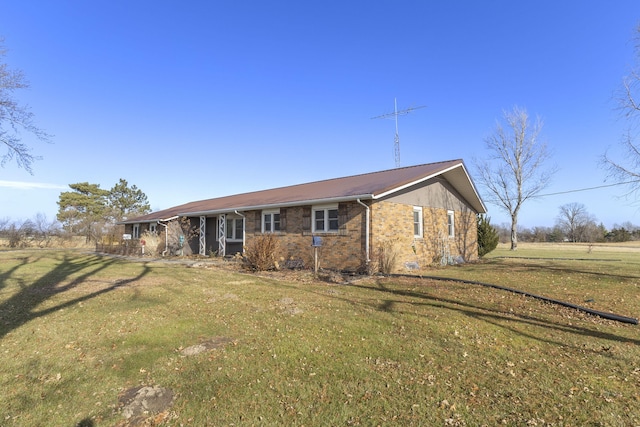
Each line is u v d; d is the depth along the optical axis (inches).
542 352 186.9
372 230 490.9
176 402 134.7
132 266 591.2
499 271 510.9
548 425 117.9
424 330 221.0
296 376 155.9
